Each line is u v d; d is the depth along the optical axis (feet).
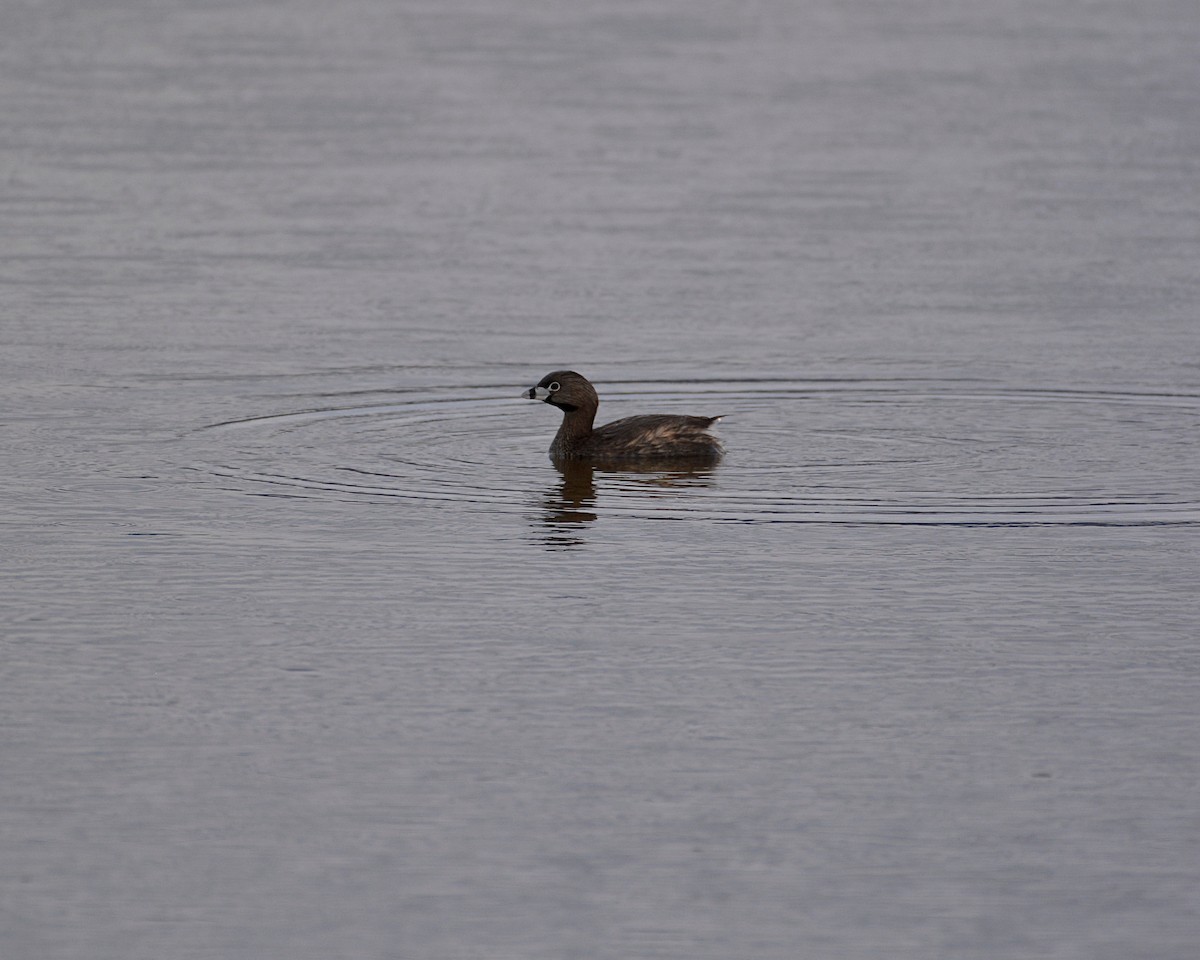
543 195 112.78
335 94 150.20
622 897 31.94
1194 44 184.75
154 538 51.01
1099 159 125.29
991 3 224.94
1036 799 35.35
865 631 43.98
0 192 111.14
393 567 48.67
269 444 61.62
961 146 130.11
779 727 38.45
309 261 94.68
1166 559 49.42
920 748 37.50
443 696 39.96
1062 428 64.08
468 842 33.65
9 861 32.89
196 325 80.64
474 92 152.66
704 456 60.29
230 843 33.58
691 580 47.73
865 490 56.39
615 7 217.77
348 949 30.35
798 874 32.65
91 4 209.05
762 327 81.05
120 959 30.01
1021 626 44.34
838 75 164.96
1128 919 31.32
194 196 110.93
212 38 183.52
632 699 39.83
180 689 40.24
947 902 31.81
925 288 89.20
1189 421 65.10
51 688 40.24
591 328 80.89
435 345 77.51
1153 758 37.01
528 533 51.88
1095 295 87.56
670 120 140.46
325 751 37.19
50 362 73.46
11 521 52.44
